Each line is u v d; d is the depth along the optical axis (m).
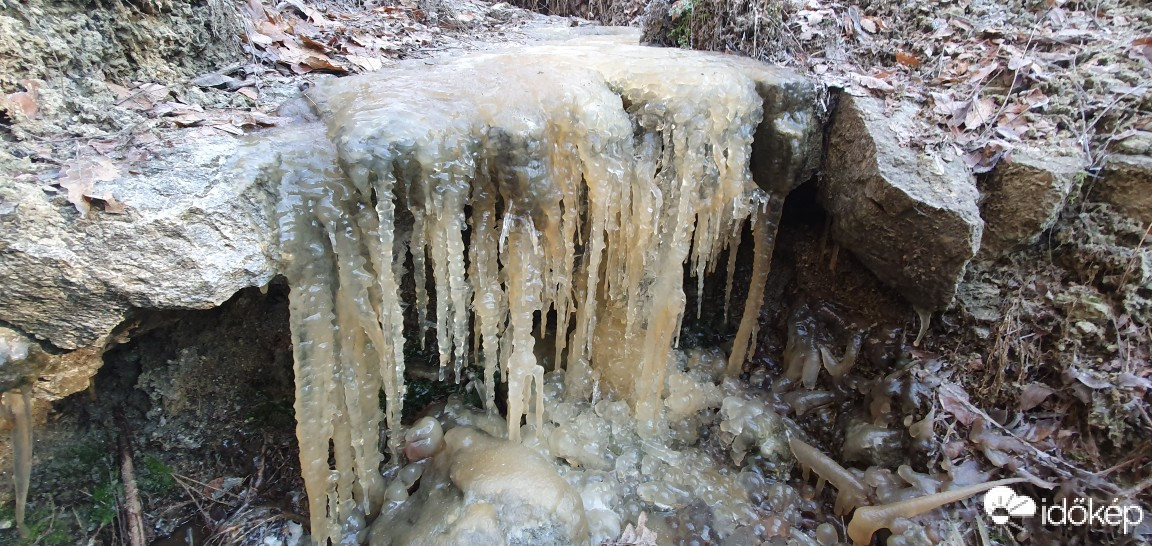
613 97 2.67
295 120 2.30
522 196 2.41
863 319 3.29
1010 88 2.94
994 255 2.80
